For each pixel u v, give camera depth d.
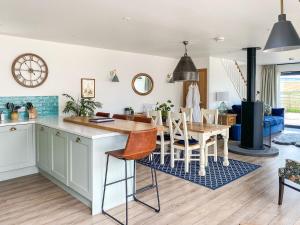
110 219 2.59
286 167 2.80
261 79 9.20
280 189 2.88
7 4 2.74
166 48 5.49
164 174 3.97
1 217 2.61
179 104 7.40
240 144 5.82
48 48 4.71
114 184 2.87
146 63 6.44
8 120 3.94
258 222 2.50
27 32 4.01
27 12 3.00
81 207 2.85
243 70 8.77
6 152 3.62
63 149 3.13
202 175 3.88
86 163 2.74
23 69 4.42
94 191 2.68
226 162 4.43
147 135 2.51
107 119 3.53
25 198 3.07
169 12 3.01
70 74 5.04
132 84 6.15
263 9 2.90
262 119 5.50
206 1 2.65
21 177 3.82
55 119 4.06
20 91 4.41
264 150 5.38
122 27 3.71
